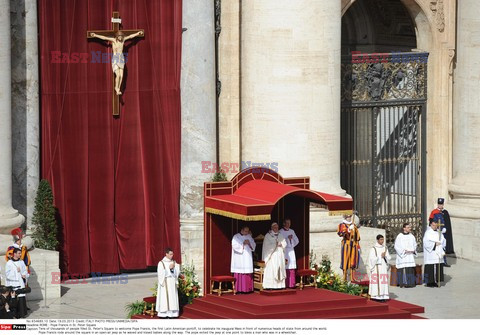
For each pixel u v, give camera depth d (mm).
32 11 68375
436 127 81375
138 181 71375
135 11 70625
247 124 72375
